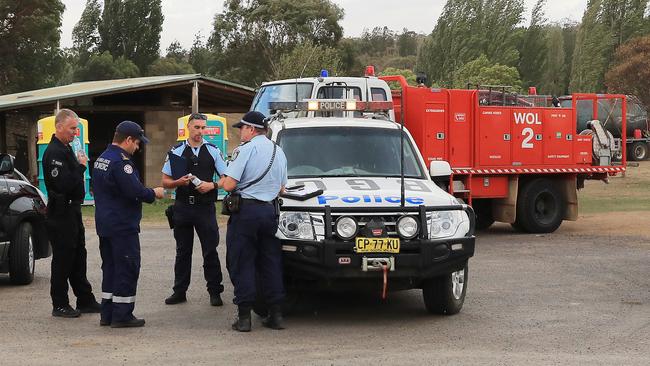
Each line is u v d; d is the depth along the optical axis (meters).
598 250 13.67
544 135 16.23
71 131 8.17
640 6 58.22
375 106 9.76
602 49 58.38
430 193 8.18
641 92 44.72
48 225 8.18
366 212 7.68
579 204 22.84
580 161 16.66
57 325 7.89
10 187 10.05
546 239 15.38
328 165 8.97
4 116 30.39
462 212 8.06
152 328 7.76
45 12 57.62
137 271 7.82
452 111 15.25
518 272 11.29
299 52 49.50
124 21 89.94
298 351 6.82
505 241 15.06
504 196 16.03
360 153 9.12
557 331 7.66
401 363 6.42
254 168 7.52
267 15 65.62
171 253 13.05
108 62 83.75
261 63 66.62
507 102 16.22
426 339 7.30
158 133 27.98
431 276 7.73
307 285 7.92
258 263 7.82
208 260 8.90
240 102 30.33
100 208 7.70
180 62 100.00
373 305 8.98
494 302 9.11
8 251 9.97
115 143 7.78
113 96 29.59
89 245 14.27
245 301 7.61
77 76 84.06
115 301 7.74
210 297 8.98
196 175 8.88
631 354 6.77
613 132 25.64
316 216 7.70
